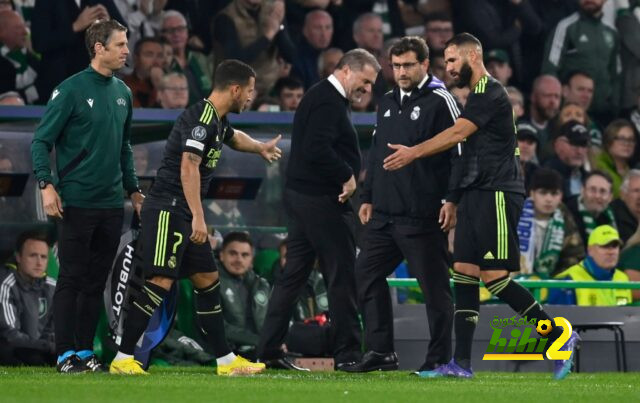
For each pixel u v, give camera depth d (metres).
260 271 35.78
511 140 24.50
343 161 27.39
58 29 44.12
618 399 18.94
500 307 32.81
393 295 33.34
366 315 26.58
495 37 50.91
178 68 46.12
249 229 37.34
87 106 24.38
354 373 26.75
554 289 38.22
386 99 26.27
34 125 33.53
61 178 24.55
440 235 25.75
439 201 25.61
